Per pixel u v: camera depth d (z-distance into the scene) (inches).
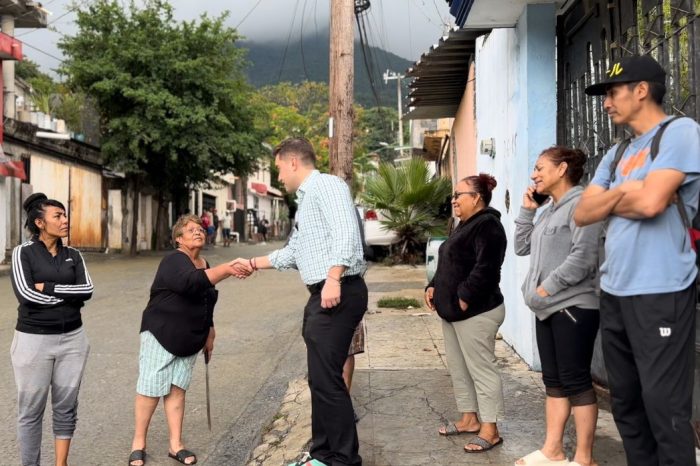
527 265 239.5
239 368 273.1
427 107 576.1
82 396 232.5
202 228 177.8
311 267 148.3
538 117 229.6
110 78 866.8
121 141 887.1
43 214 157.0
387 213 691.4
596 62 202.2
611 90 116.8
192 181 1057.5
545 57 229.0
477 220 164.4
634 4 175.0
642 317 110.0
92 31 891.4
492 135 305.6
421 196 662.5
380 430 181.5
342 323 145.8
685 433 108.5
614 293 114.6
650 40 164.7
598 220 114.8
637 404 118.6
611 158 122.8
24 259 154.6
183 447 177.0
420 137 1380.4
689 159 106.6
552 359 147.3
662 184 105.5
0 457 177.5
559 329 141.3
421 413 195.0
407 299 406.0
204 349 187.3
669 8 154.6
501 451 163.9
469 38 359.3
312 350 147.1
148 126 871.1
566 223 142.4
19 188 744.3
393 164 734.5
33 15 786.8
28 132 775.7
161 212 1079.0
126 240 1062.4
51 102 1021.2
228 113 951.0
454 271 167.0
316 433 153.5
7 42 703.1
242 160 976.9
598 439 165.8
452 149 665.6
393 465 157.2
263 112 1024.9
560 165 144.9
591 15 205.9
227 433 196.5
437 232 668.7
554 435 148.7
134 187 954.1
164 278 170.4
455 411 195.9
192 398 232.8
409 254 687.7
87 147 941.2
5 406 219.3
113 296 475.2
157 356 172.2
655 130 112.6
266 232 1918.1
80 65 853.2
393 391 217.8
